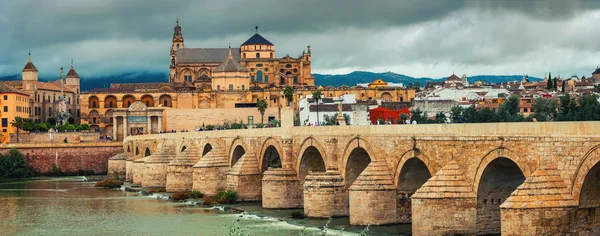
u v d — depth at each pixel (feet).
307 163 395.96
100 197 516.32
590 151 220.43
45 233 357.20
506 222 231.30
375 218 315.78
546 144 236.02
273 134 420.36
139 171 615.57
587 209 228.63
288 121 410.11
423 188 276.41
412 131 303.48
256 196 439.63
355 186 318.65
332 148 356.79
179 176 533.96
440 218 272.10
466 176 273.33
